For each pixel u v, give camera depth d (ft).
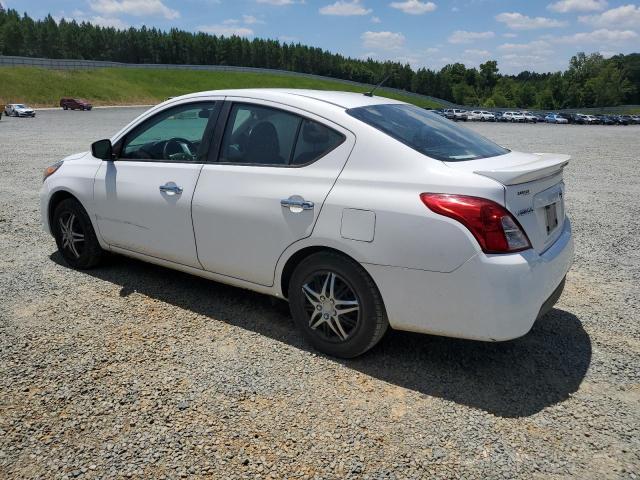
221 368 10.53
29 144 59.57
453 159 10.28
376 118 11.09
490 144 12.29
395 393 9.83
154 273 15.71
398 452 8.23
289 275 11.66
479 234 9.05
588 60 387.96
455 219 9.18
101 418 8.88
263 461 7.96
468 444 8.45
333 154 10.69
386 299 10.01
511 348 11.65
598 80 369.71
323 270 10.73
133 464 7.84
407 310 9.87
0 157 45.65
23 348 11.10
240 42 426.51
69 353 10.94
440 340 11.93
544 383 10.29
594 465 8.04
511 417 9.18
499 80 448.65
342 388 9.94
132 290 14.38
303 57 432.25
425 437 8.60
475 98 417.28
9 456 7.97
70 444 8.25
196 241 12.57
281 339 11.81
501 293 9.02
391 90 374.84
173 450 8.15
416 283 9.62
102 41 389.39
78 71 258.37
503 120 207.51
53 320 12.46
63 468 7.74
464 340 11.93
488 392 9.93
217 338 11.78
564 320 13.21
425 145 10.54
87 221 15.24
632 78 415.23
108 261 16.53
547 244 10.31
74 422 8.77
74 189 15.07
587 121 203.72
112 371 10.30
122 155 14.35
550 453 8.29
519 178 9.37
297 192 10.80
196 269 13.04
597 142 86.43
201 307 13.38
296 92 12.16
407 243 9.53
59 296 13.89
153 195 13.16
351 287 10.43
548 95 380.99
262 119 11.85
